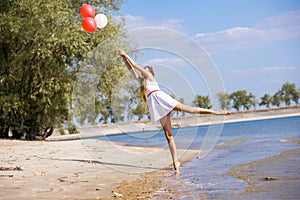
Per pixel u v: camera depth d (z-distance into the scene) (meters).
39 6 14.24
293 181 4.05
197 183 4.44
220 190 3.88
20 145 11.62
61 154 8.43
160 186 4.41
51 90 15.24
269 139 10.77
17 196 3.92
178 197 3.68
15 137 16.34
